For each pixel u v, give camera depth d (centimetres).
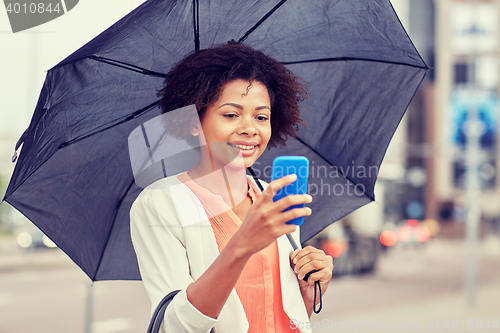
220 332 158
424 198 5141
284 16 195
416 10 5322
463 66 5356
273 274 174
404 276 1975
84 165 192
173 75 174
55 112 178
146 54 183
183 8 178
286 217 119
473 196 1523
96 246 202
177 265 155
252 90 169
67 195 193
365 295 1480
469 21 5334
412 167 5234
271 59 181
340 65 209
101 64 179
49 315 1168
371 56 207
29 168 183
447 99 5350
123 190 199
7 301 1350
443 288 1719
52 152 184
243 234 122
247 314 166
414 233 3222
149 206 160
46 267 2062
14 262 2156
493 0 5312
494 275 2222
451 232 5097
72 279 1766
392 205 3095
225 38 192
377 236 1964
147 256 159
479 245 4116
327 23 199
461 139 4356
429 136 5328
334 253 1728
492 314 1239
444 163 5253
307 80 210
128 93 188
